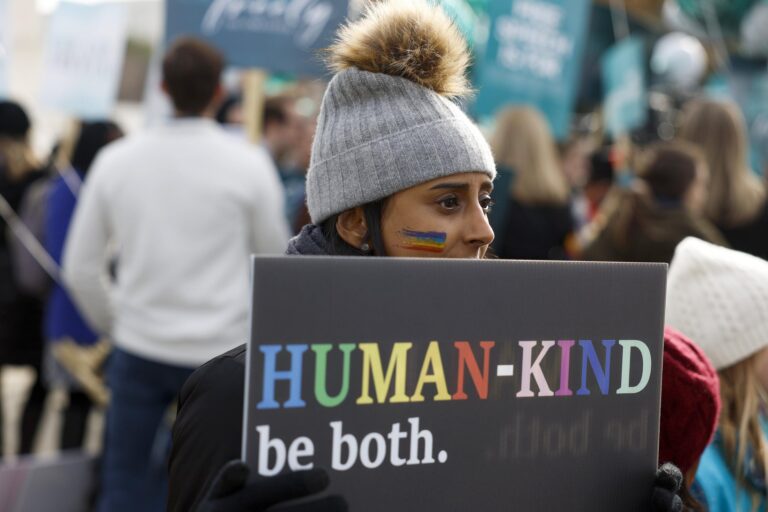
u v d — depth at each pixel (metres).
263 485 1.09
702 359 1.73
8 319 4.59
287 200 4.91
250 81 4.77
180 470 1.28
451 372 1.18
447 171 1.37
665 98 6.11
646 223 3.52
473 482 1.20
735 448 1.96
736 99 5.49
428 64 1.42
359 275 1.13
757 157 5.44
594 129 6.36
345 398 1.13
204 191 3.29
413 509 1.17
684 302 2.04
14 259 4.46
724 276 2.02
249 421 1.10
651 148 3.70
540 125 4.41
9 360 4.69
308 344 1.11
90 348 4.34
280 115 5.10
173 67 3.29
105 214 3.41
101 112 4.19
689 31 5.73
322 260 1.12
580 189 6.19
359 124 1.39
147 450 3.38
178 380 3.33
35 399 4.84
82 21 4.20
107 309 3.58
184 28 4.23
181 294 3.29
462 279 1.18
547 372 1.24
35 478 3.71
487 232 1.39
